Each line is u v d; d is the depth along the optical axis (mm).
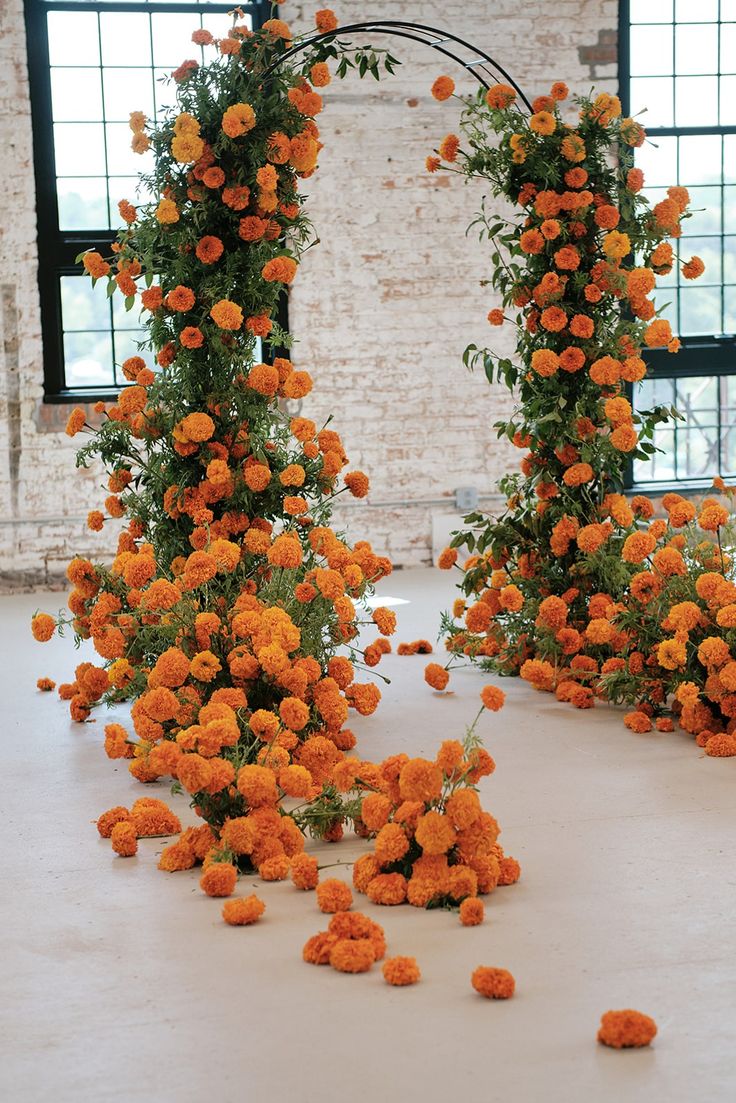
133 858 3201
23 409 7543
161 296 4383
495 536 5074
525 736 4191
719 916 2709
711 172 8320
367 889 2877
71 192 7617
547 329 4848
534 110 4977
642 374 4781
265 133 4285
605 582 4828
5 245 7457
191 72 4352
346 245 7766
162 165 4395
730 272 8406
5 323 7492
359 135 7719
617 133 4945
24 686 5191
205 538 4273
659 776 3717
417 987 2402
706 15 8219
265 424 4527
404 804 2889
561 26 7875
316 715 3965
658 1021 2248
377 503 7930
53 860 3195
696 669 4230
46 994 2430
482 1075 2070
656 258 4898
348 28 4645
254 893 2855
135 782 3836
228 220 4410
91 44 7562
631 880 2926
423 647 5602
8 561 7582
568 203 4793
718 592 4082
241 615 3666
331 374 7832
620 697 4559
